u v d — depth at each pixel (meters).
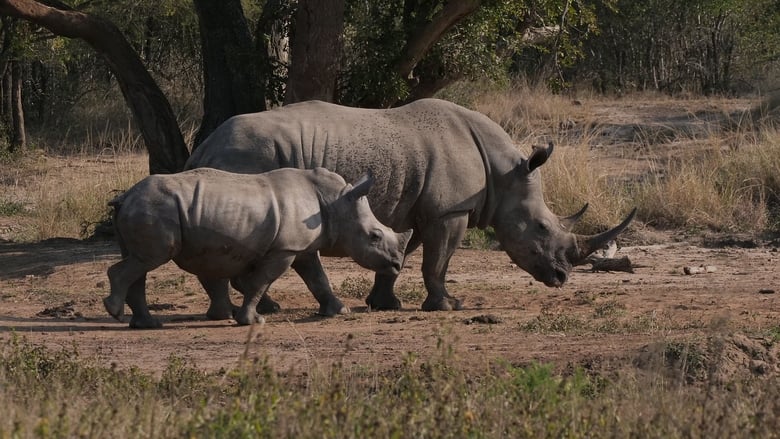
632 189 50.06
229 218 26.66
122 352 24.61
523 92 74.50
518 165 31.42
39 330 27.69
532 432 15.65
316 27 39.72
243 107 44.66
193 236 26.58
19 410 16.31
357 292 33.97
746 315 28.58
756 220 46.41
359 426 15.38
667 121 69.19
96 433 15.32
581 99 78.50
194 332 27.16
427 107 30.97
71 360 22.05
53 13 42.75
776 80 73.25
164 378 20.36
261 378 19.12
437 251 30.78
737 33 87.25
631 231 45.66
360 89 42.69
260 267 27.58
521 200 31.52
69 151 75.12
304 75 40.00
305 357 23.55
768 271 38.00
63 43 73.62
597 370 21.50
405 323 28.38
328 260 41.66
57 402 17.42
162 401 18.72
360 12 42.56
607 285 35.66
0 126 71.88
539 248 31.62
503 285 36.00
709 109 71.38
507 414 16.52
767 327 26.16
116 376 20.09
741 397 18.00
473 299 32.94
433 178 30.30
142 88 44.94
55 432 15.20
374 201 29.91
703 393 18.59
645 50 88.00
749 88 84.88
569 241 31.84
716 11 84.44
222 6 44.66
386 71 42.12
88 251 43.56
